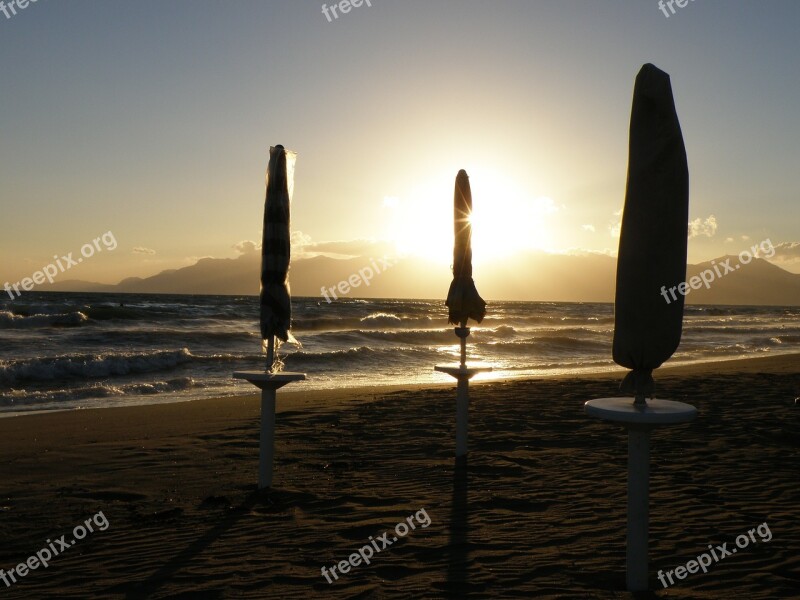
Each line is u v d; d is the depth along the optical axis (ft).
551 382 55.52
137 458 27.91
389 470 24.64
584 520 18.24
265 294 21.26
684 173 12.03
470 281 26.40
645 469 13.05
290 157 21.25
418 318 164.25
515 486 21.99
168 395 54.34
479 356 97.09
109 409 43.57
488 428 33.01
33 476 24.88
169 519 19.13
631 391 12.46
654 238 12.01
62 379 63.57
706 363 82.69
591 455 26.61
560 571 14.44
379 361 84.02
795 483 21.80
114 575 14.97
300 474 24.32
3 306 139.33
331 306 269.44
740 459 25.23
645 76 11.90
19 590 14.20
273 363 22.09
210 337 98.84
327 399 46.80
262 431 22.17
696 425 32.07
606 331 154.20
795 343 130.82
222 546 16.74
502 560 15.21
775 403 39.52
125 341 92.07
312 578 14.44
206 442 31.22
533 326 191.72
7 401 50.42
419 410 39.68
